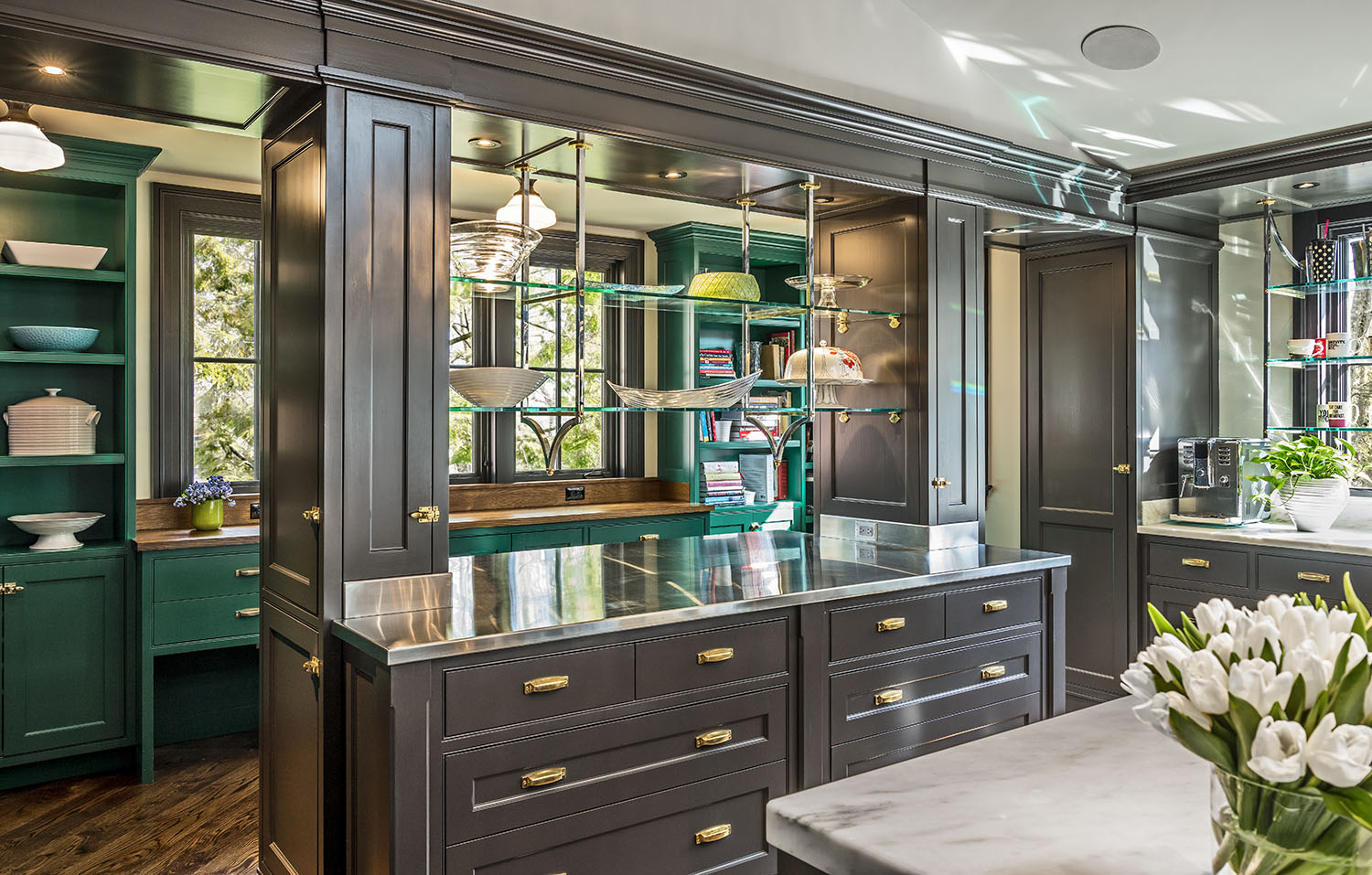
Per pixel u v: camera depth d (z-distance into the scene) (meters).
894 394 3.57
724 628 2.61
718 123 2.95
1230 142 3.78
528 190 3.04
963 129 3.46
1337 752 0.75
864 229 3.69
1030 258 4.69
